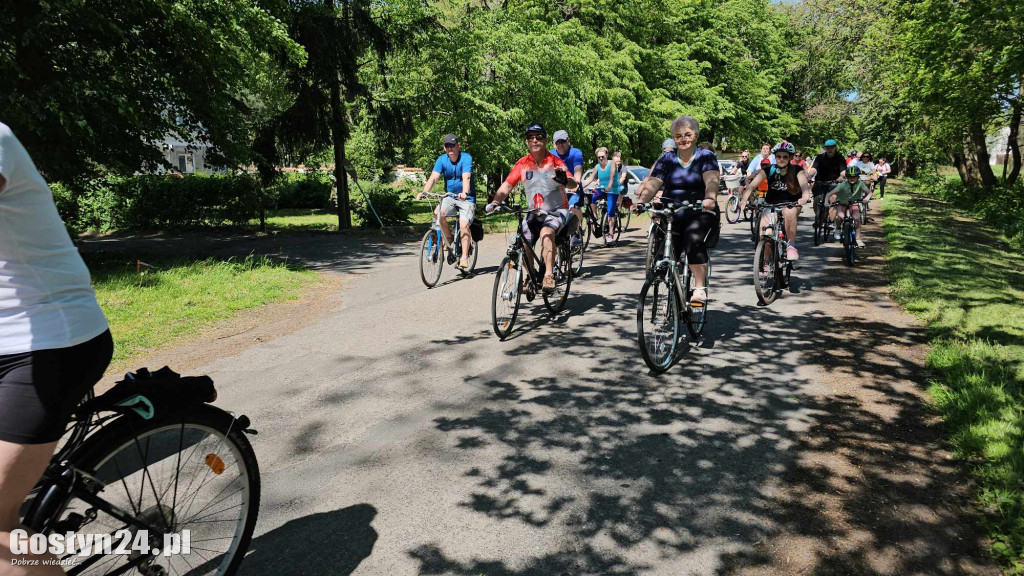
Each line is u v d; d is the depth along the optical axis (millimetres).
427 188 9164
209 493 2553
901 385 4914
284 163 18250
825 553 2871
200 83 12156
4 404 1823
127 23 10898
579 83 23406
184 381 2385
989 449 3686
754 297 7945
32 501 2080
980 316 6594
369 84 21234
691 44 32312
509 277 6410
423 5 19375
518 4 24297
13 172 1749
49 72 10117
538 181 6789
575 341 6250
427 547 2967
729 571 2764
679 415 4438
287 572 2791
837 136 39719
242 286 9000
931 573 2734
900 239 12438
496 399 4770
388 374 5340
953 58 17547
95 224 19641
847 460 3738
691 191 5848
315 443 4066
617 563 2832
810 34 33875
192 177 19469
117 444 2225
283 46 13727
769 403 4617
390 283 9648
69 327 1908
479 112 20875
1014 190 22422
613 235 13508
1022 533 2924
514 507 3299
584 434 4152
